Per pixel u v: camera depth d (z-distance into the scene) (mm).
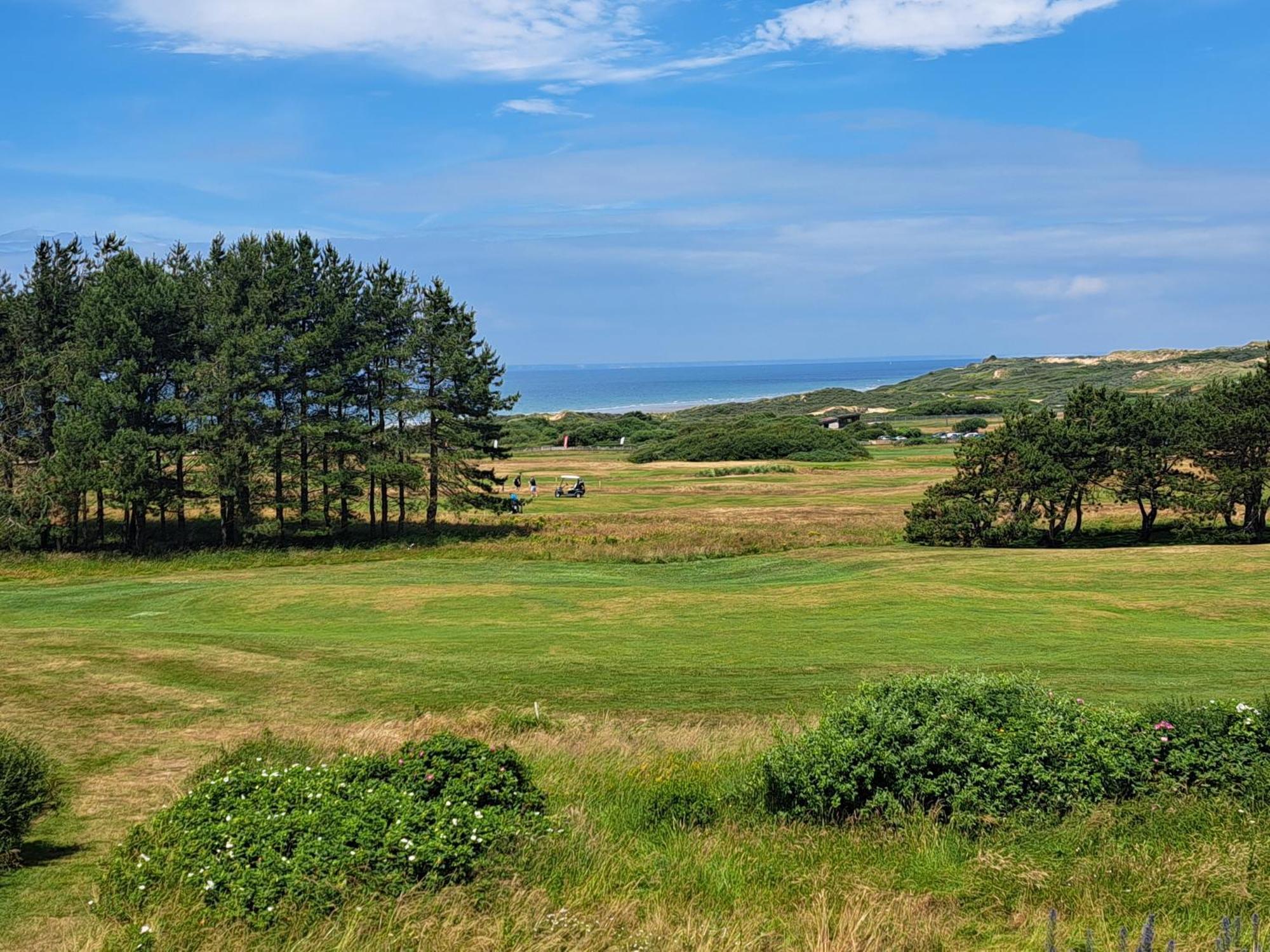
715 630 27797
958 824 9383
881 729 10383
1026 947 7004
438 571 44875
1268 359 51281
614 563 47031
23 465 51438
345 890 7723
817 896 7996
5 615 34219
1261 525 50438
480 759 10438
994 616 28312
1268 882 7645
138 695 20047
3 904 9023
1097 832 8867
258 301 52656
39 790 11234
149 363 52219
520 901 7824
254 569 46812
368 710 18859
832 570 40844
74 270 54469
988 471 51031
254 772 10656
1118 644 23734
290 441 54000
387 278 58469
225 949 7117
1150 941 5820
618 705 18922
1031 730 10133
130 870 8289
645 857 9164
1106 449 50000
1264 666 20766
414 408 55438
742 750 13758
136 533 51750
